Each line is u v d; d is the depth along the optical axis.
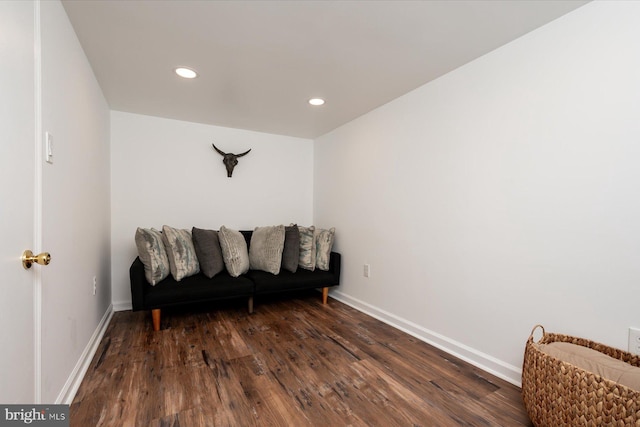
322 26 1.56
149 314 2.73
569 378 1.12
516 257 1.67
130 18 1.49
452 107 2.04
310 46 1.75
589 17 1.38
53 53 1.27
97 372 1.72
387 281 2.61
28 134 1.02
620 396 0.99
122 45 1.74
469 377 1.73
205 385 1.61
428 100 2.23
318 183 3.81
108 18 1.49
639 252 1.25
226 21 1.52
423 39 1.68
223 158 3.36
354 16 1.48
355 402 1.49
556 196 1.51
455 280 2.02
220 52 1.82
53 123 1.26
